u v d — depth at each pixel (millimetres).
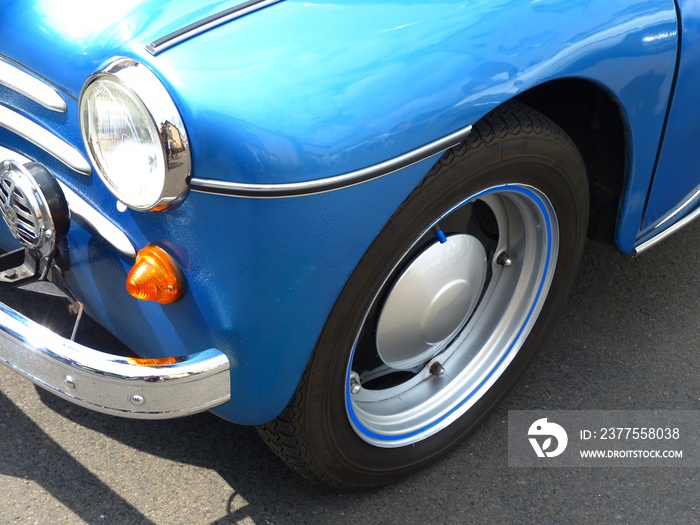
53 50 1477
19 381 2215
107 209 1511
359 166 1353
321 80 1342
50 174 1521
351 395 1813
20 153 1690
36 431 2076
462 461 2113
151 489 1961
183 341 1553
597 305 2643
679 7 1779
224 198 1318
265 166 1283
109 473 1990
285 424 1667
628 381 2385
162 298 1466
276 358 1514
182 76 1287
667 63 1794
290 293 1431
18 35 1535
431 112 1412
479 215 1974
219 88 1291
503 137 1603
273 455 2074
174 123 1270
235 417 1645
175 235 1408
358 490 1974
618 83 1722
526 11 1555
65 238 1624
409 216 1513
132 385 1443
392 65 1394
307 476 1842
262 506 1944
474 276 1869
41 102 1497
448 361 2080
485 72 1476
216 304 1447
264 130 1283
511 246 1994
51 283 1736
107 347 2248
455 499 2008
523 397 2314
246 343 1481
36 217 1515
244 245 1360
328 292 1472
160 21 1410
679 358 2479
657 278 2771
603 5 1653
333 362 1592
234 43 1359
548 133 1697
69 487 1946
